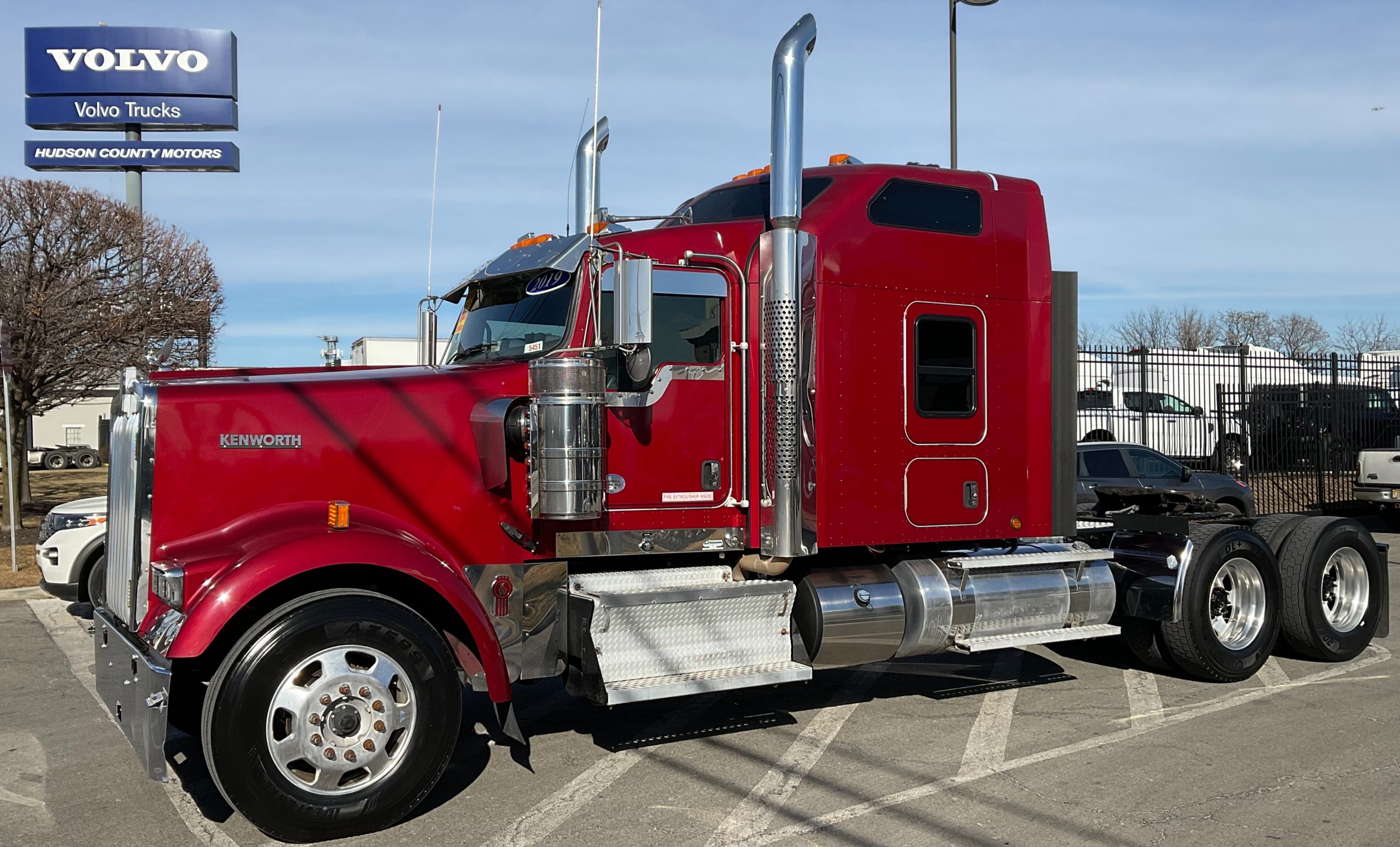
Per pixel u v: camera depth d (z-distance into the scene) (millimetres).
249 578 4348
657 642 5359
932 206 6359
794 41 5684
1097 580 6797
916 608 6172
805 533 5758
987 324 6477
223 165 22125
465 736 6082
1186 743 5688
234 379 5020
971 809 4691
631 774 5289
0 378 15453
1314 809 4633
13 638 9250
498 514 5270
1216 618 7238
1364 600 7801
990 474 6469
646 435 5574
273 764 4277
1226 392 17562
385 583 4906
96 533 9406
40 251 15805
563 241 5762
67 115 21922
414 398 5160
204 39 22172
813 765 5391
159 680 4184
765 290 5773
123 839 4496
